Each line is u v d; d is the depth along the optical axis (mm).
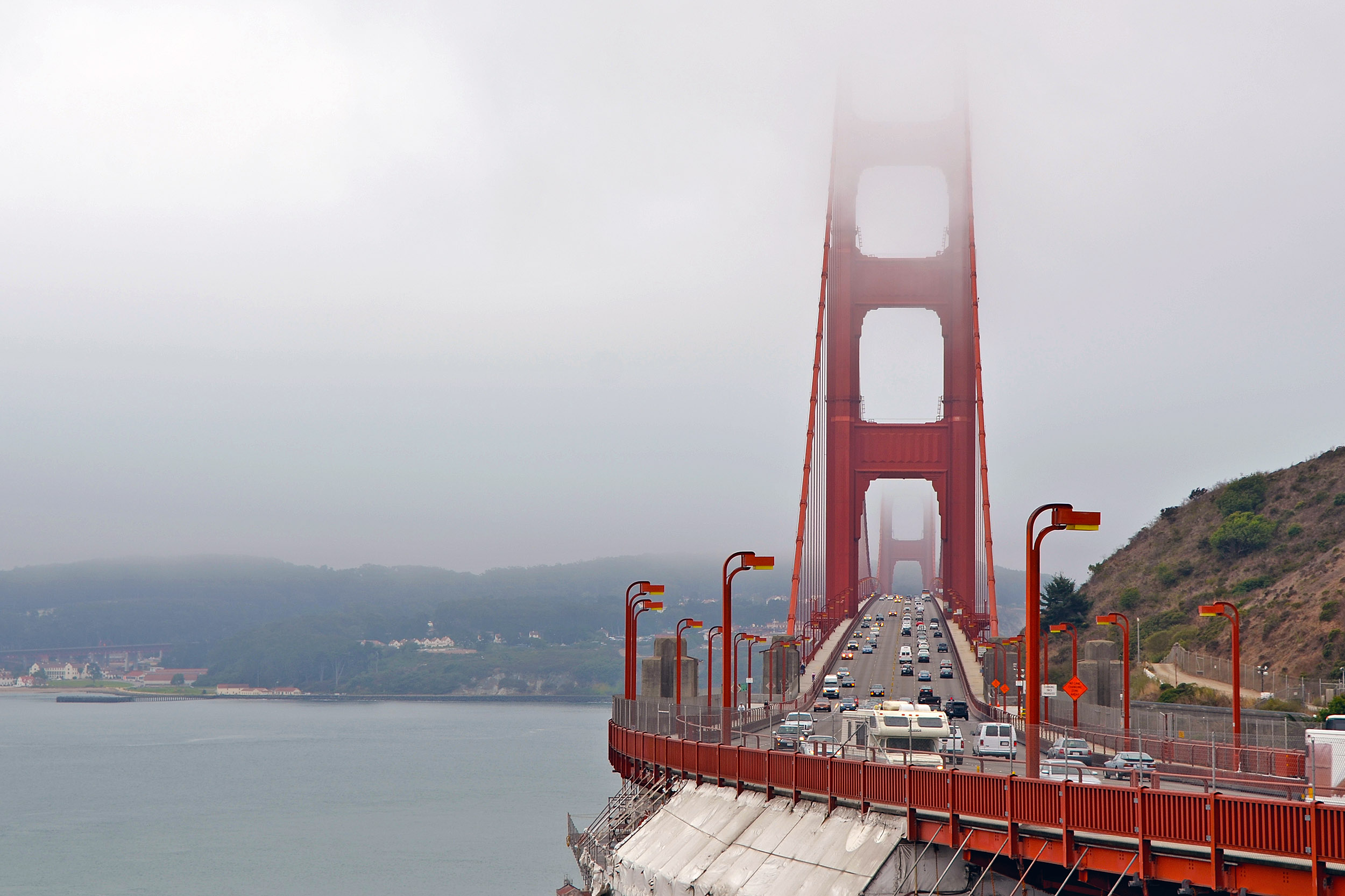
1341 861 23953
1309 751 35062
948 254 159000
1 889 107062
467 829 136375
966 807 32375
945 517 156500
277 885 106438
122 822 148250
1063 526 33875
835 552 155375
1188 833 26531
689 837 46344
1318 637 98500
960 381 157125
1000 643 104812
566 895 56625
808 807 40375
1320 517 139000
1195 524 156375
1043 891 31797
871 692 106562
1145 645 126375
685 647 79000
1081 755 53812
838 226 159750
